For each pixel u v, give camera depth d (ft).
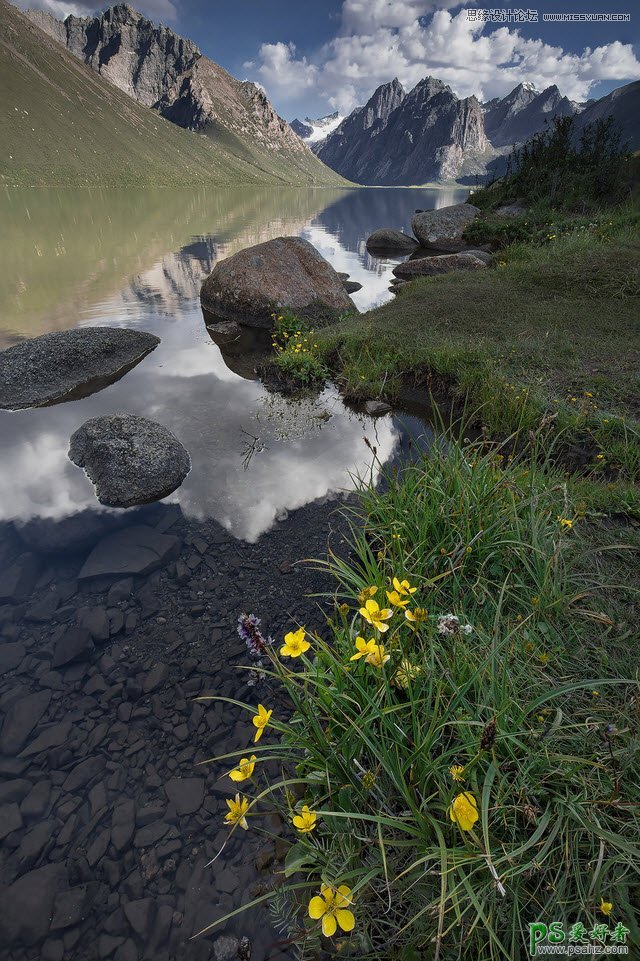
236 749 7.92
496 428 16.79
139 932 5.85
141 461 15.24
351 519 13.43
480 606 9.00
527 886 5.19
